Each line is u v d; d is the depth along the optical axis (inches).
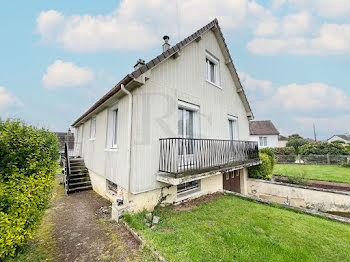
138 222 143.3
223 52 325.1
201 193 244.5
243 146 303.1
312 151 713.0
